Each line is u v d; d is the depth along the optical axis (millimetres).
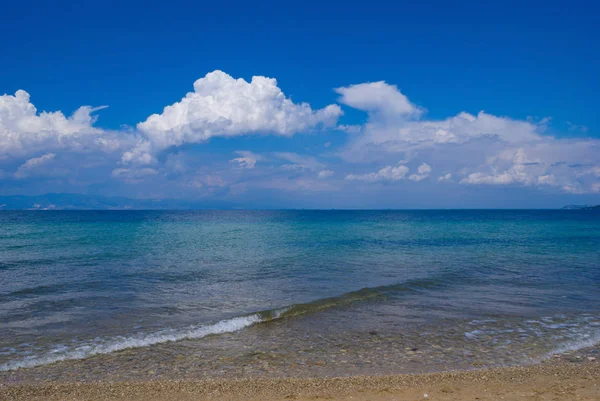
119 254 29453
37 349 10352
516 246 38344
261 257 29078
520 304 15664
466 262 27078
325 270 23422
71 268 22859
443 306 15312
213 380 8500
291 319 13477
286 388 8125
